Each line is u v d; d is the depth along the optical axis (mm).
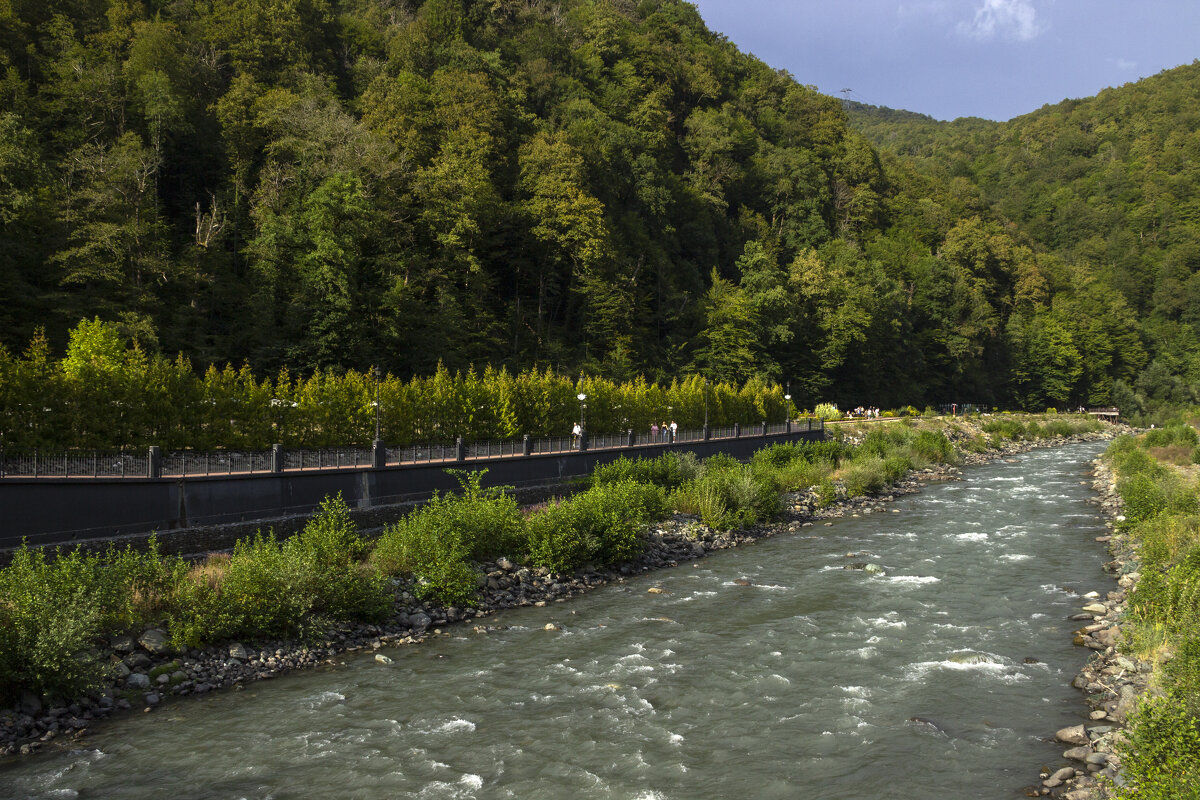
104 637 16141
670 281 94625
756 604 21969
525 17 124938
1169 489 33750
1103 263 184750
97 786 11641
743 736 13422
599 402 49406
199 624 16797
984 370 133250
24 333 47750
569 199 81125
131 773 12062
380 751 12891
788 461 48188
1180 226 185250
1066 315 145875
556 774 12086
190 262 59562
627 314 81312
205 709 14570
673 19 161500
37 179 53031
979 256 141875
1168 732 9891
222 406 27656
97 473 21016
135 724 13867
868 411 94375
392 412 34312
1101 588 23172
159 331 53875
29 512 18703
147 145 69812
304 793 11484
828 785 11695
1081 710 14375
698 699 15078
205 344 56531
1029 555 28078
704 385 60188
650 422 53719
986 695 15148
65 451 21266
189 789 11594
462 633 19359
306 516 25000
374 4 116500
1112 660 16562
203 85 79125
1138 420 128875
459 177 73062
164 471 22516
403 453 30547
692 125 122750
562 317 87250
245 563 18266
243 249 65250
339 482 26500
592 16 133375
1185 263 173375
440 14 107875
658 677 16266
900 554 28500
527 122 94500
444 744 13148
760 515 34656
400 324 63500
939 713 14320
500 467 33094
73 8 77750
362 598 19422
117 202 55281
